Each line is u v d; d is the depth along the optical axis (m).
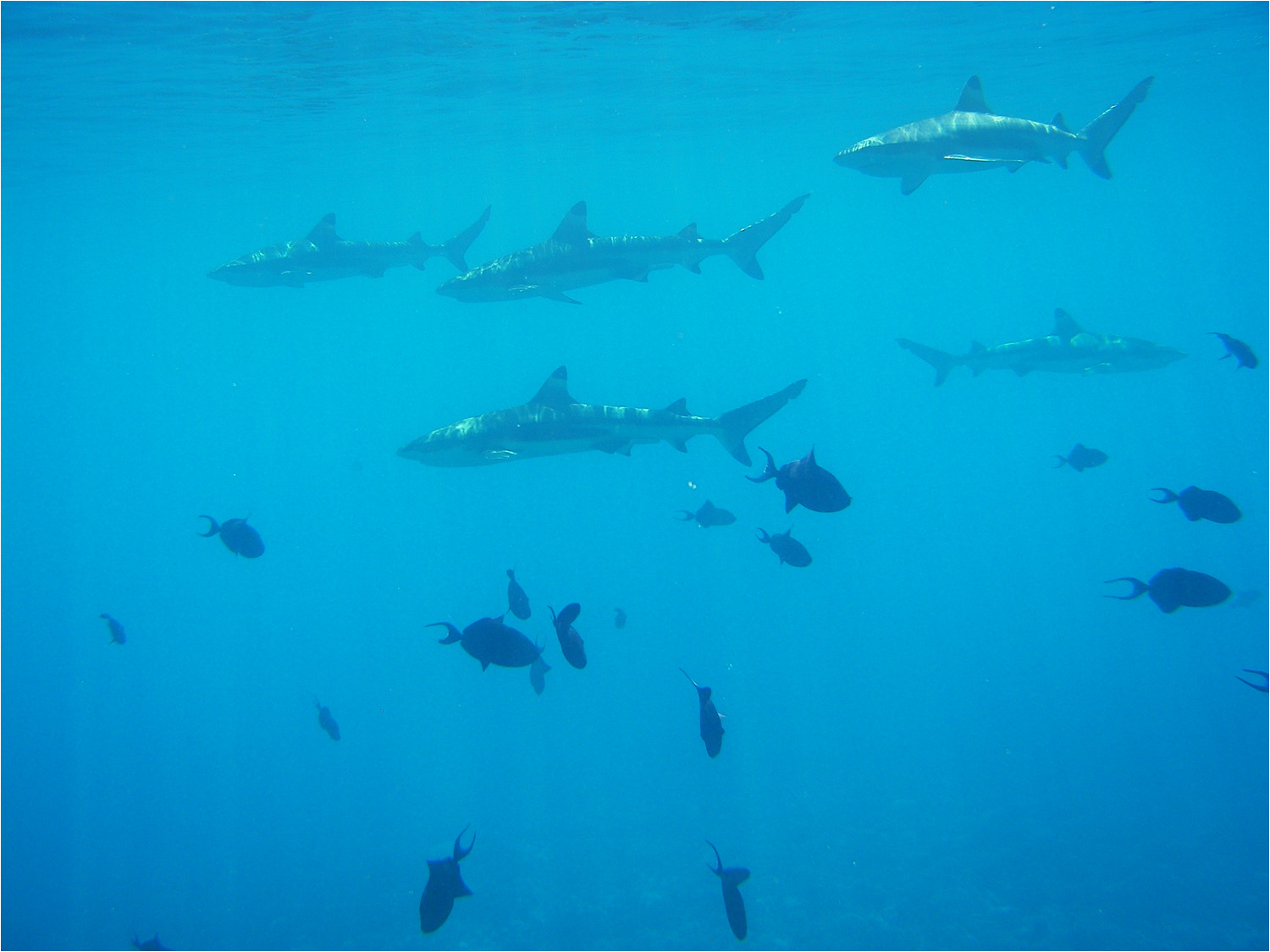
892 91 25.23
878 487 49.09
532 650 5.91
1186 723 20.61
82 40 15.11
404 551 48.84
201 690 32.72
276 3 14.35
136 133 21.78
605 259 10.03
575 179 38.09
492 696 27.14
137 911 17.88
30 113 19.20
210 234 41.12
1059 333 14.14
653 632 29.95
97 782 25.08
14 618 58.28
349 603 41.44
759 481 5.38
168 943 16.48
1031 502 43.59
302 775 23.44
